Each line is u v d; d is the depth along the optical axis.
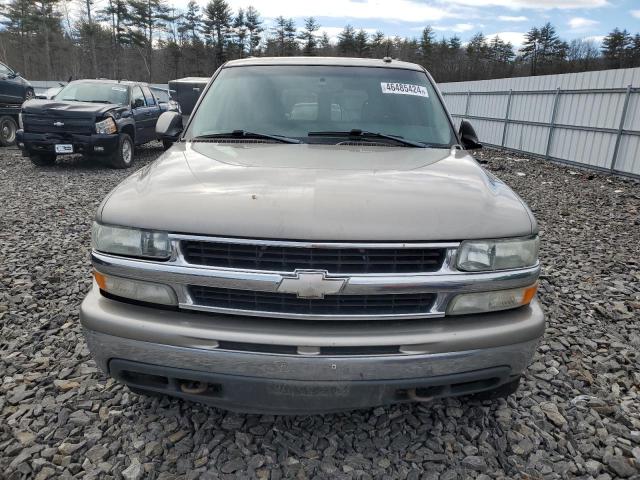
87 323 2.08
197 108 3.37
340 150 2.79
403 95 3.37
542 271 4.95
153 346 1.99
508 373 2.09
